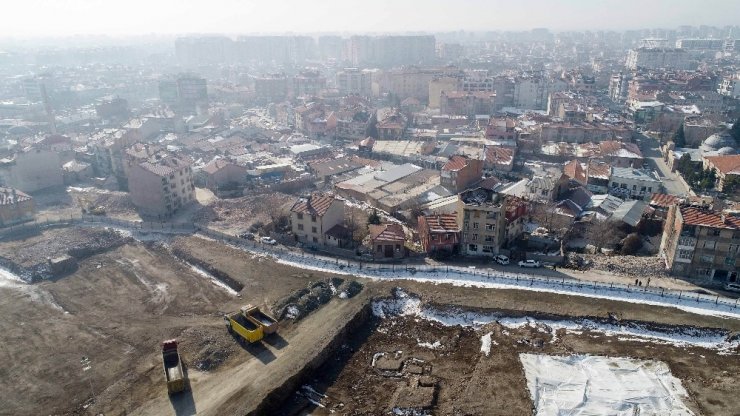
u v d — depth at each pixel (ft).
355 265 317.42
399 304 278.67
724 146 549.95
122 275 324.39
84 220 409.49
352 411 204.03
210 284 309.01
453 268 307.78
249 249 347.36
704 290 278.87
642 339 243.40
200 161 583.99
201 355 234.99
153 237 377.71
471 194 332.80
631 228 366.63
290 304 271.08
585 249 343.46
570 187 453.17
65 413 204.13
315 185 511.40
